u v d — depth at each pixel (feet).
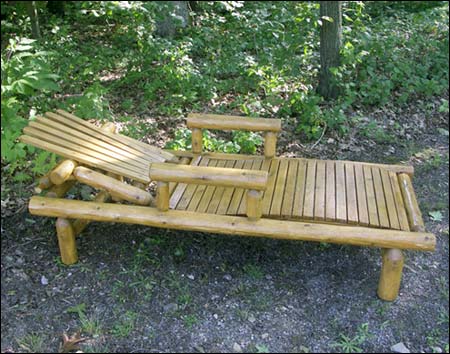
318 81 18.39
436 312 9.93
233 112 16.97
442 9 25.13
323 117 15.98
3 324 9.45
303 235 9.58
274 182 11.28
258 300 10.09
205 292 10.25
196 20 23.86
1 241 11.40
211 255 11.25
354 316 9.77
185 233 11.89
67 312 9.73
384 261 9.77
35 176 13.38
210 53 20.62
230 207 10.38
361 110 17.51
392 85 17.67
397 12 25.39
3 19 21.39
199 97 17.76
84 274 10.61
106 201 11.49
